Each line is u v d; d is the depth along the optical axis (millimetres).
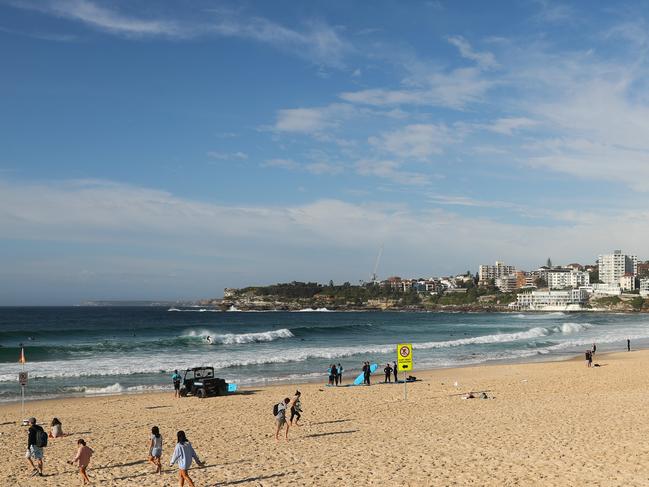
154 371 47469
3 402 33906
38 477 17656
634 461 16797
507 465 16844
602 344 80500
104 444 22250
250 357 58312
